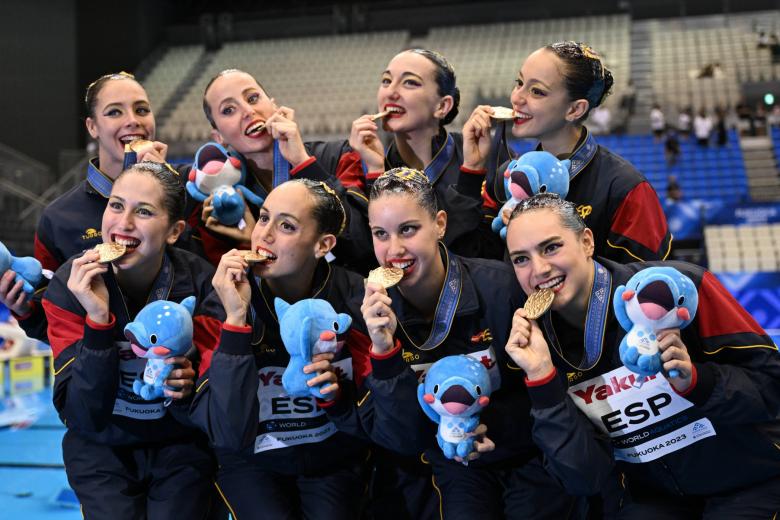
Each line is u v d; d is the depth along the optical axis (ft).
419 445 9.12
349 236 10.96
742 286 39.32
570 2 80.07
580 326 8.87
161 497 9.97
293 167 11.21
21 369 27.22
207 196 11.07
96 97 12.00
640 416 8.59
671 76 69.56
